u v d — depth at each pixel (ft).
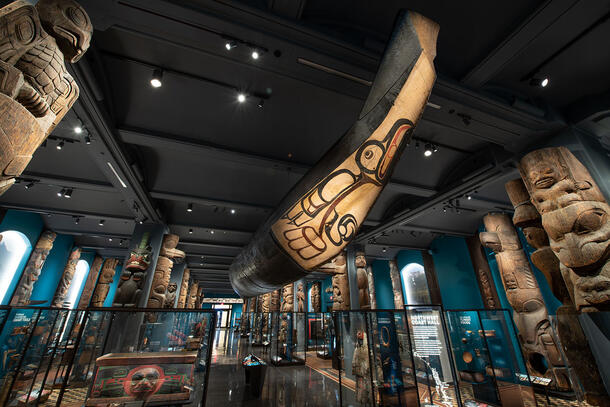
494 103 13.41
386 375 13.28
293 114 16.65
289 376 22.61
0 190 4.80
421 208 24.88
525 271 22.41
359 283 30.63
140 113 15.69
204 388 7.28
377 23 11.42
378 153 6.83
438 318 15.55
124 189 21.63
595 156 13.83
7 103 4.46
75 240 39.52
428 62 6.79
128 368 6.68
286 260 7.85
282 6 9.63
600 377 8.23
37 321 10.43
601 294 10.94
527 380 15.07
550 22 10.43
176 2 9.03
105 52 12.59
